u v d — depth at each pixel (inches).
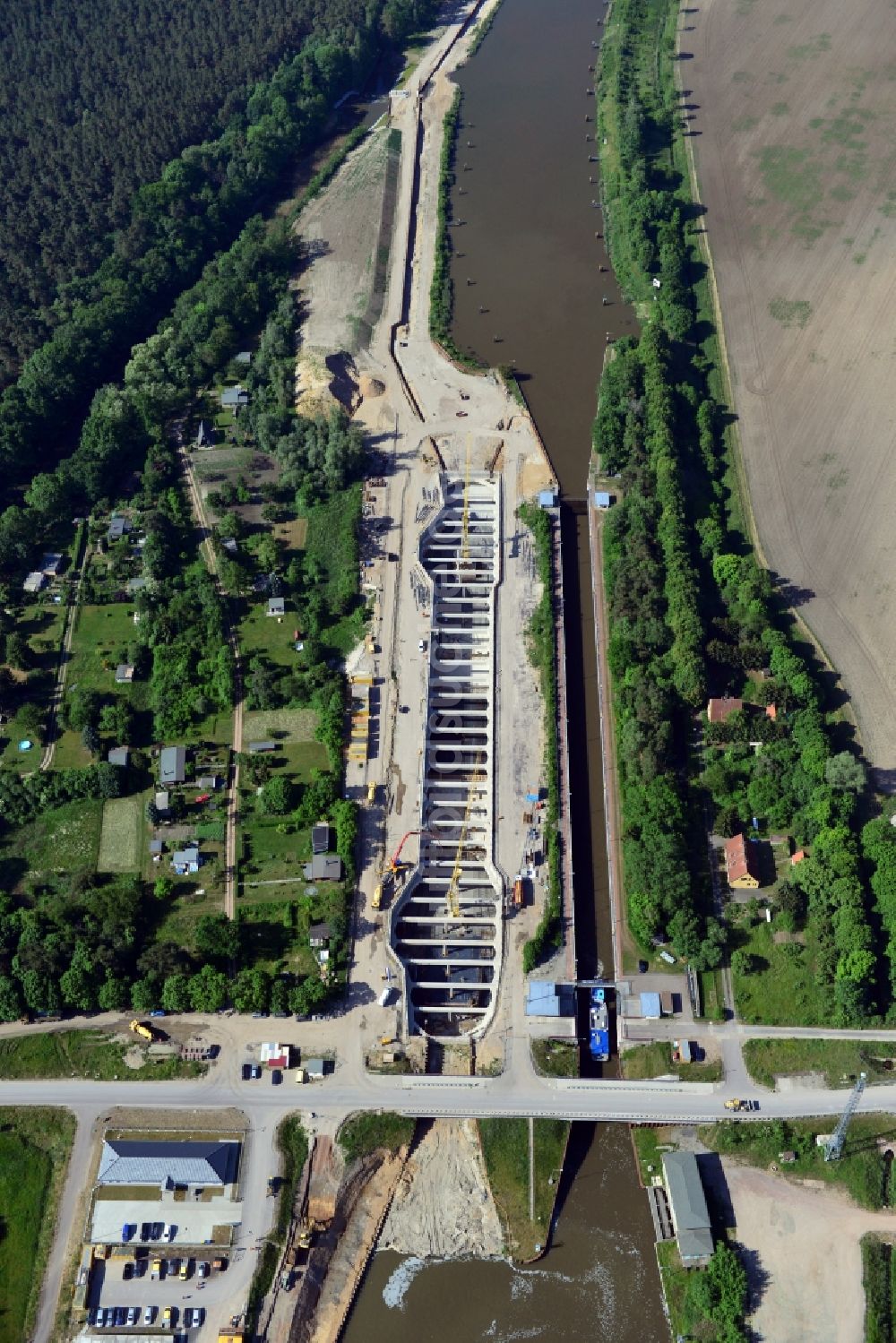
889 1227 7691.9
